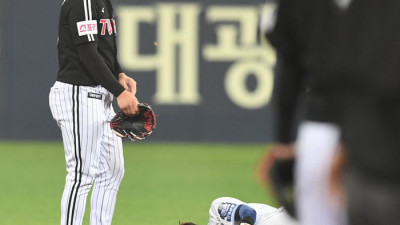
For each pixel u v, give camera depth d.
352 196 8.59
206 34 50.25
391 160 8.52
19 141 51.19
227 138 50.84
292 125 9.54
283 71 9.49
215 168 40.88
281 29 9.34
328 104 8.93
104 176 19.69
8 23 50.56
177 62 50.44
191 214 28.34
